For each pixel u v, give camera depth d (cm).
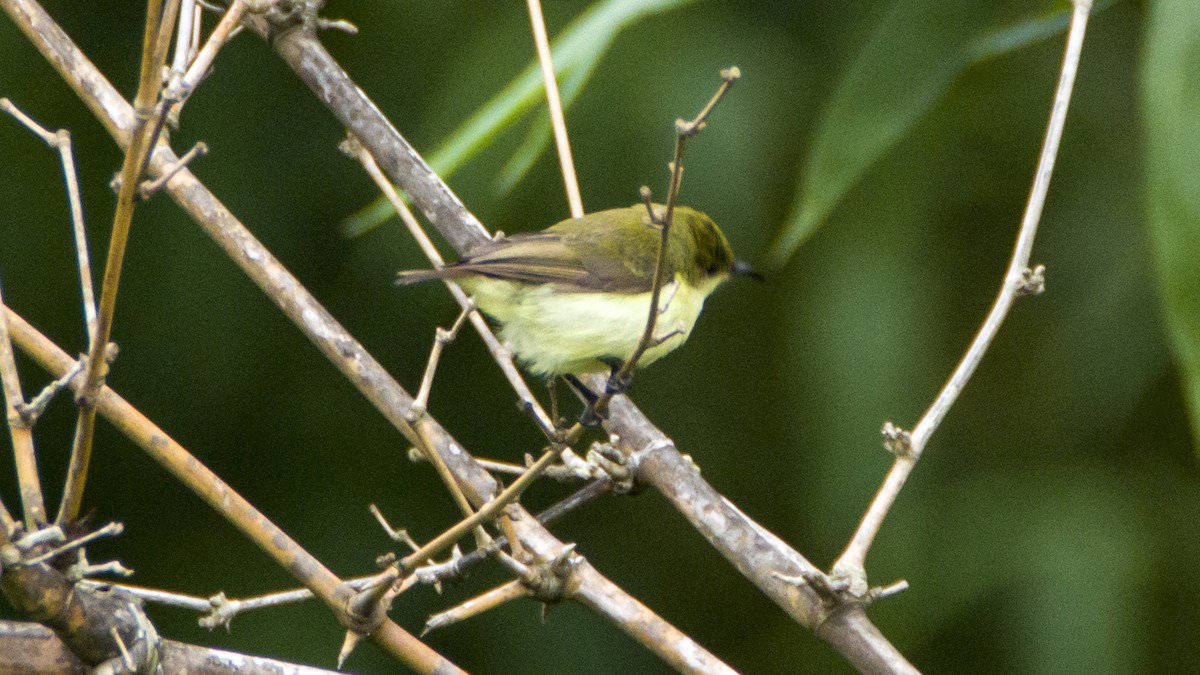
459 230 723
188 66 574
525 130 1024
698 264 816
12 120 1053
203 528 1112
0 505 443
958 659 1083
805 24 1088
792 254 1113
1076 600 1013
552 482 1196
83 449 452
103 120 621
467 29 1071
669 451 627
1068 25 795
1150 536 1043
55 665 482
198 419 1102
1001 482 1101
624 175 1039
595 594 549
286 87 1093
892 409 995
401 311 1111
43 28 634
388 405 594
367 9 1085
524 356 727
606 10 768
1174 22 567
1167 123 564
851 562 538
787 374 1147
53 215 1064
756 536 590
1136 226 1080
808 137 1048
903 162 1048
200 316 1073
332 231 1093
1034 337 1140
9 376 459
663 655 543
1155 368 1071
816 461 1015
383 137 720
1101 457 1112
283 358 1115
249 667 502
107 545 1095
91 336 467
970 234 1145
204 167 1070
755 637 1185
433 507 1104
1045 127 1098
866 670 529
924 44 774
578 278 720
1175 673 1023
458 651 1103
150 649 480
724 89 422
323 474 1109
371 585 500
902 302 1011
